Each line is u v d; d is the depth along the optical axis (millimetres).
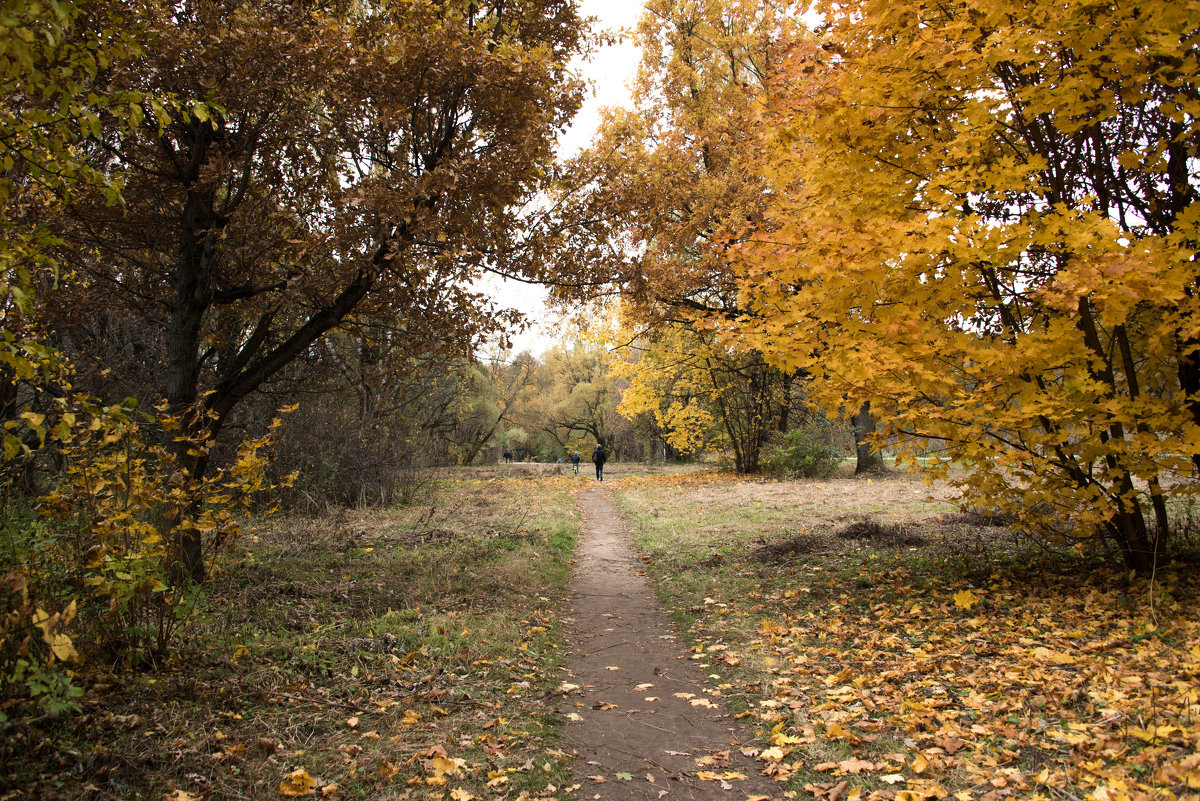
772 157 6219
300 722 3484
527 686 4371
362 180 6461
